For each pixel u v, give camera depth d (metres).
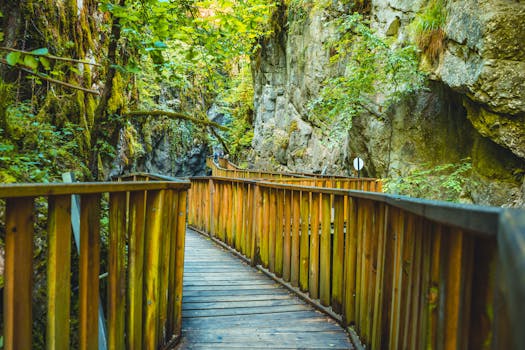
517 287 0.38
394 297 2.32
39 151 4.85
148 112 7.63
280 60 22.75
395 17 11.71
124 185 2.16
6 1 5.14
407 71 10.14
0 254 2.43
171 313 3.04
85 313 1.95
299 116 20.77
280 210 4.85
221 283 4.78
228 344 3.10
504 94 7.01
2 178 3.46
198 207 8.61
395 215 2.42
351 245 3.31
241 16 6.18
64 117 6.09
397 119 12.02
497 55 7.04
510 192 7.63
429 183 9.95
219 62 6.43
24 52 2.42
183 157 23.83
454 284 1.30
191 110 24.16
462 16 7.94
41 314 2.90
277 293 4.41
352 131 14.53
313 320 3.62
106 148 7.32
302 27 19.66
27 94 5.56
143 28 5.74
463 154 9.61
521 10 6.89
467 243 1.15
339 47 13.20
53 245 1.74
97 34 8.05
